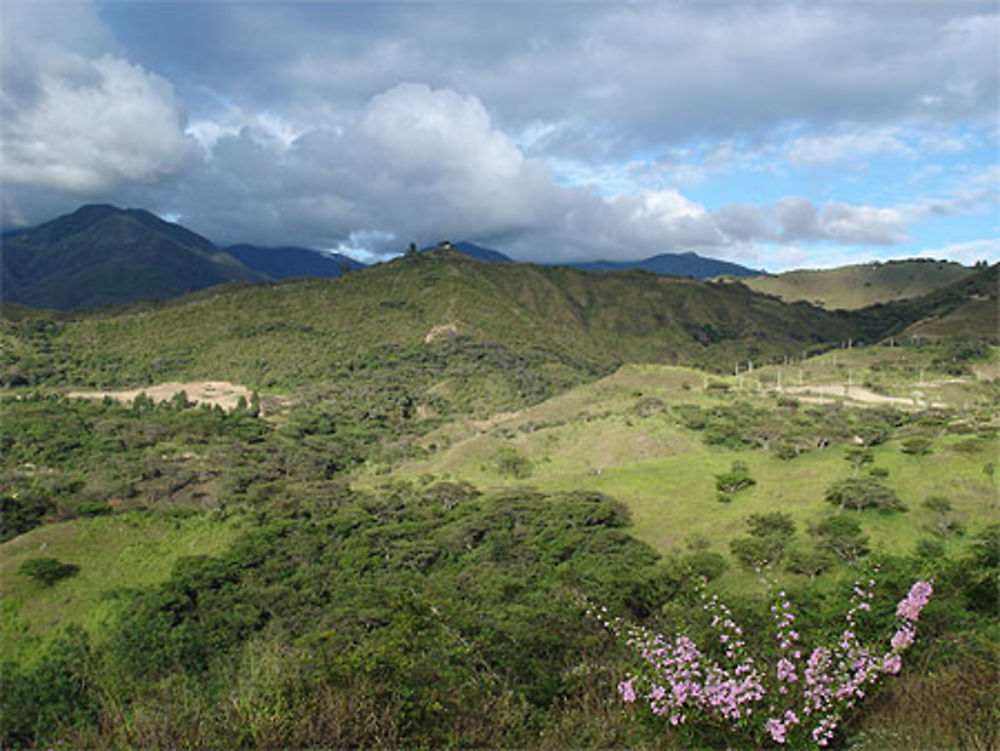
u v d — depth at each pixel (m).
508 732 5.64
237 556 35.94
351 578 34.59
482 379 114.75
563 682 6.54
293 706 5.44
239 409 89.69
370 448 82.38
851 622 5.54
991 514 33.22
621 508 42.50
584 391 96.50
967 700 5.25
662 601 14.53
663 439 65.44
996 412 67.44
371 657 6.04
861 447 50.28
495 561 36.12
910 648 5.79
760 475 47.88
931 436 51.41
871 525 33.50
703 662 5.30
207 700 5.87
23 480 54.47
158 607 28.95
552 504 43.41
